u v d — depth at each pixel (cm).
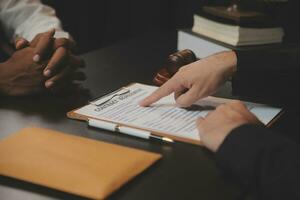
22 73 91
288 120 82
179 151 68
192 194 55
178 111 83
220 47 126
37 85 91
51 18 144
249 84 92
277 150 58
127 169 59
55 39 97
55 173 57
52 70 90
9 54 140
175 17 210
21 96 91
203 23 135
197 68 88
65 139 67
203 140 66
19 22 148
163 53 131
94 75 106
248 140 59
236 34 124
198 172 61
